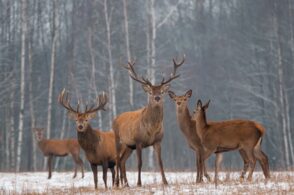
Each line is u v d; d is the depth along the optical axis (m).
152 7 58.25
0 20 78.69
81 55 79.06
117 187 25.95
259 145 25.62
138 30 70.50
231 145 25.69
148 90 26.14
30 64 66.81
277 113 69.38
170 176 33.75
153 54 56.62
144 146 26.56
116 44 68.69
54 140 42.31
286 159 63.97
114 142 27.66
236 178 28.25
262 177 28.17
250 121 25.78
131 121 26.94
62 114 79.38
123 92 69.00
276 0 76.06
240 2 94.81
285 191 21.22
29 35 68.56
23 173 40.66
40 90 80.62
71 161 75.69
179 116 27.47
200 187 23.25
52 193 25.77
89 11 74.06
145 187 24.75
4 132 74.88
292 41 72.50
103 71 70.25
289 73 75.81
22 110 56.28
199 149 27.08
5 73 67.19
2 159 74.06
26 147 80.56
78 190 26.14
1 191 28.67
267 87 77.56
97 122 74.25
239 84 72.50
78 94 67.50
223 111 80.19
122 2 67.25
